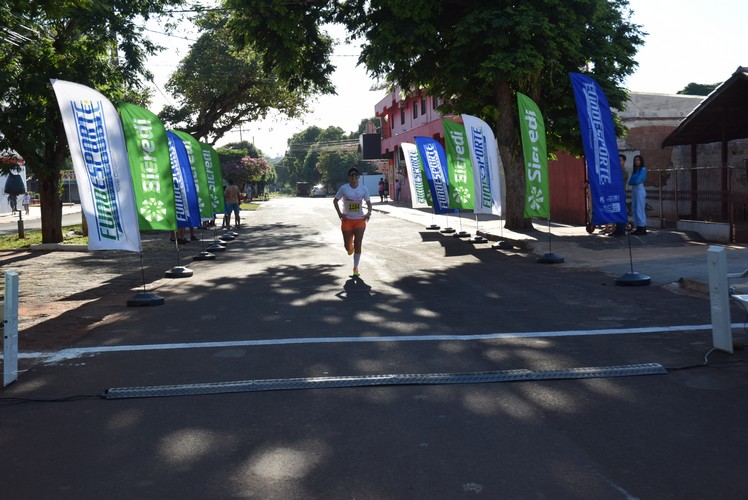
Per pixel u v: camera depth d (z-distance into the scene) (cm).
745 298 615
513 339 692
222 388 533
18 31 1612
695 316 782
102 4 1844
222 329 773
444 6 1783
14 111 1809
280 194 15175
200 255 1591
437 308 880
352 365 600
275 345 684
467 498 339
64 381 571
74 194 7650
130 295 1053
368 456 395
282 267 1388
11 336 564
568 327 744
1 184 4881
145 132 1082
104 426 457
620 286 1020
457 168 1823
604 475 363
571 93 1869
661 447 400
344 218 1176
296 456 397
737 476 358
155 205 1090
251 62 3300
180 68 3369
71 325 812
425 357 624
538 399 495
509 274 1200
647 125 2366
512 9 1609
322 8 1928
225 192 2628
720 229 1510
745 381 525
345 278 1186
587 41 1795
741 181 2120
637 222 1642
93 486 361
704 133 1988
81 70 1895
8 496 351
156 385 550
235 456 399
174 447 415
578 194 2255
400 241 1933
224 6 1892
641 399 490
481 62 1714
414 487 352
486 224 2434
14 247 2058
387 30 1683
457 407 480
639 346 648
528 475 364
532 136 1275
